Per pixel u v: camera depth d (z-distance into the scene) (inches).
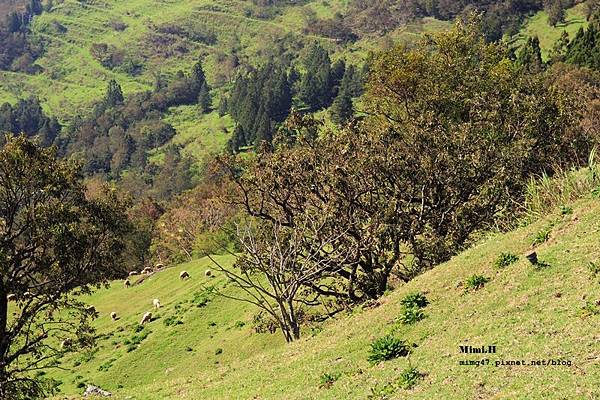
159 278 1930.4
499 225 829.2
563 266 455.8
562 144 1143.6
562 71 2819.9
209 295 1396.4
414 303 530.0
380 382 393.1
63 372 1230.3
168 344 1216.2
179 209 2977.4
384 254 896.3
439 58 1395.2
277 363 564.1
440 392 337.4
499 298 453.4
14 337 950.4
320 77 6127.0
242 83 6968.5
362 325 552.1
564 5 6560.0
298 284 824.3
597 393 270.7
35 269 949.8
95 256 1019.9
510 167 976.3
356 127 992.9
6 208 949.8
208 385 574.2
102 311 1734.7
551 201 682.8
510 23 6668.3
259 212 970.1
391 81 1344.7
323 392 418.0
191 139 6806.1
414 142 959.0
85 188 1047.0
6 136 959.6
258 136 4987.7
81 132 7150.6
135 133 7062.0
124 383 1096.8
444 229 926.4
